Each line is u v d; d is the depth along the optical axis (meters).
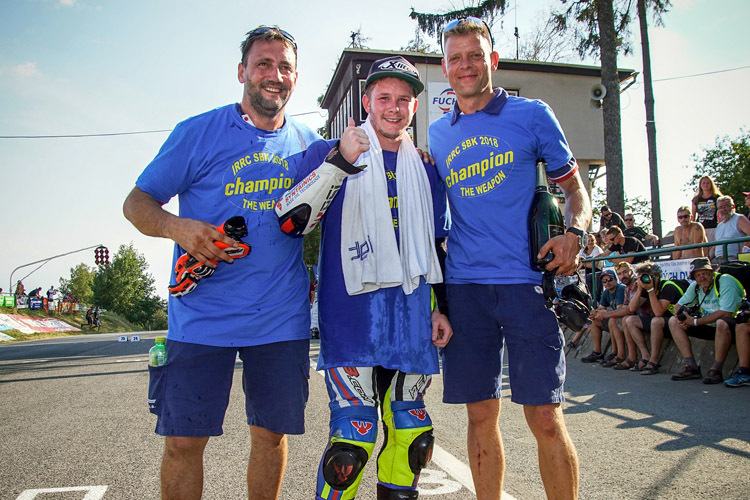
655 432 3.65
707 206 8.59
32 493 2.82
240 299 2.16
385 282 2.18
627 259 8.02
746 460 3.01
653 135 16.58
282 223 2.14
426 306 2.32
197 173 2.21
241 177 2.20
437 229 2.48
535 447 3.42
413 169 2.36
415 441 2.14
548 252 2.20
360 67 20.02
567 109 21.34
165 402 2.09
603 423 3.95
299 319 2.28
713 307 5.47
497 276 2.28
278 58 2.21
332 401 2.20
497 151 2.34
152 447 3.69
